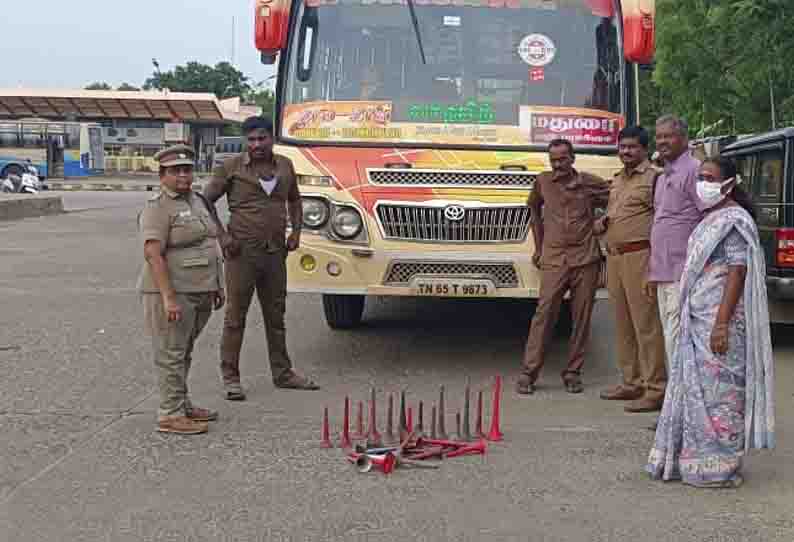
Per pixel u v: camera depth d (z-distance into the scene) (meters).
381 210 7.77
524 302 11.19
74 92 66.25
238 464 5.88
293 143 8.19
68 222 26.56
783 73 15.12
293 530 4.85
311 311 11.81
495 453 6.12
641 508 5.17
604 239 7.49
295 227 7.67
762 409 5.37
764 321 5.39
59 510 5.11
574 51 8.34
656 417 7.03
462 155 7.93
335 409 7.20
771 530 4.88
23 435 6.48
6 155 56.34
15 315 11.26
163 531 4.84
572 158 7.52
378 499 5.29
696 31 17.19
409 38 8.34
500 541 4.72
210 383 8.08
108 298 12.65
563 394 7.76
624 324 7.43
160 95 66.81
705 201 5.44
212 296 6.68
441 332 10.28
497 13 8.35
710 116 18.62
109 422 6.82
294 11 8.48
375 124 8.16
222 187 7.38
